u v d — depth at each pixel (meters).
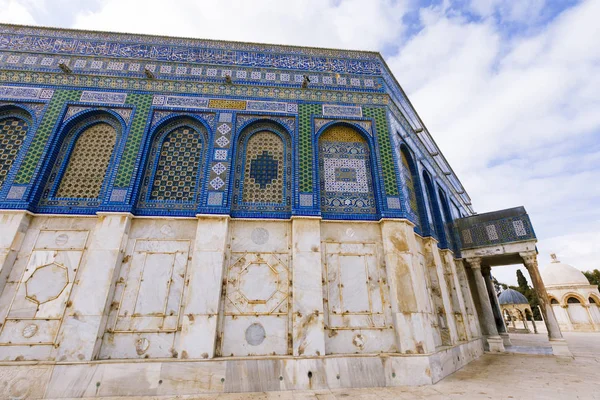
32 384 4.62
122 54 7.76
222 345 5.26
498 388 5.00
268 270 5.88
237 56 8.12
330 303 5.80
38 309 5.16
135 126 6.86
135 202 6.10
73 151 6.71
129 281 5.51
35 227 5.73
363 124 7.60
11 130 6.78
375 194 6.89
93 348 4.89
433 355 5.65
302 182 6.65
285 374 5.07
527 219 9.14
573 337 15.77
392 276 5.98
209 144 6.82
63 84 7.14
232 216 6.21
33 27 7.78
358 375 5.21
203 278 5.52
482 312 9.78
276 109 7.50
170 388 4.80
